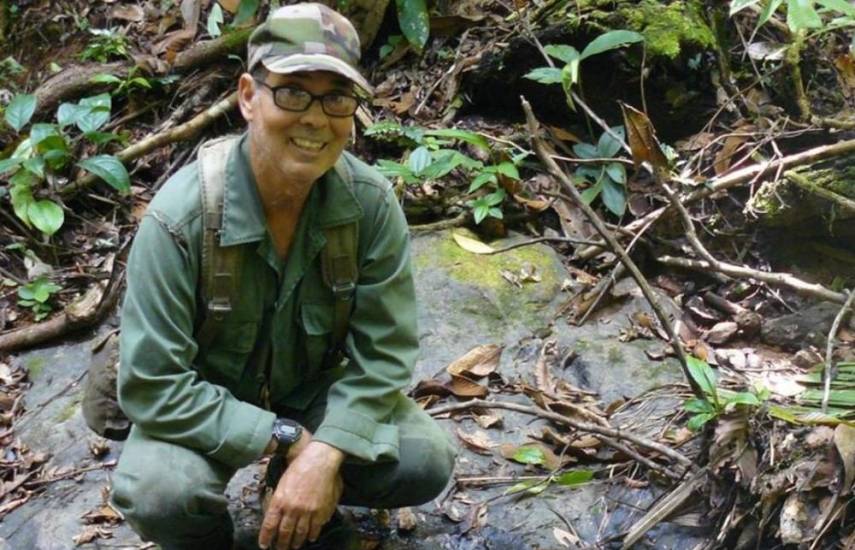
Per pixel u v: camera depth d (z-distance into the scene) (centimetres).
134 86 452
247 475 301
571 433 310
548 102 418
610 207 379
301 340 248
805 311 346
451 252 374
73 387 344
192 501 232
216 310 234
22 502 302
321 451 235
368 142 417
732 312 356
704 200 380
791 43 408
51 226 391
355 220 237
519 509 286
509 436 311
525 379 331
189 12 476
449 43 448
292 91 215
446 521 284
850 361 321
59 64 476
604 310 357
